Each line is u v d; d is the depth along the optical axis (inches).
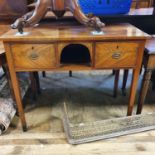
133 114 53.6
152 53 40.7
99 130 46.4
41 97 63.2
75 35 36.6
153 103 59.0
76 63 40.8
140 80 68.1
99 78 76.0
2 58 41.6
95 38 35.8
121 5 46.4
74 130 45.6
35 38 35.4
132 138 46.3
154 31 56.7
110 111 56.0
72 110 56.5
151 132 47.9
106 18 50.1
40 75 78.2
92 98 62.5
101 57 38.7
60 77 77.2
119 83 71.1
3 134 47.5
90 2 44.6
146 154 42.1
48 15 48.9
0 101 52.1
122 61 39.4
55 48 37.2
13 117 52.7
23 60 38.4
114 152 42.7
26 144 44.9
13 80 41.2
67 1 38.1
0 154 42.3
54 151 43.1
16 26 36.7
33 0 58.7
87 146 44.2
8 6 54.7
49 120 52.4
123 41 36.9
